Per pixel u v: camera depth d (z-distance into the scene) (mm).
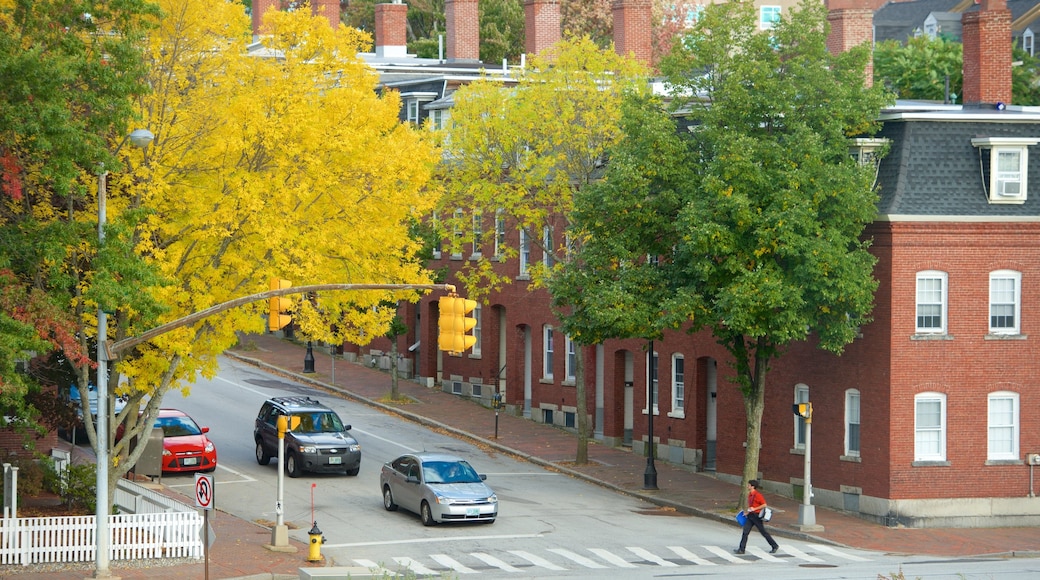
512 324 105312
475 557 60094
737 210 66812
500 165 85812
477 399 109938
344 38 63125
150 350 59031
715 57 72000
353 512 70375
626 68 85688
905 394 72062
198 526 58750
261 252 59531
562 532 66500
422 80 115125
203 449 79625
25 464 67562
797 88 70500
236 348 132125
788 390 78500
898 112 77688
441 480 67750
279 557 58875
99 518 53844
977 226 72750
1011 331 73688
